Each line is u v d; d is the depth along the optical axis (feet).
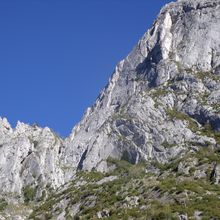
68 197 649.61
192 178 584.40
